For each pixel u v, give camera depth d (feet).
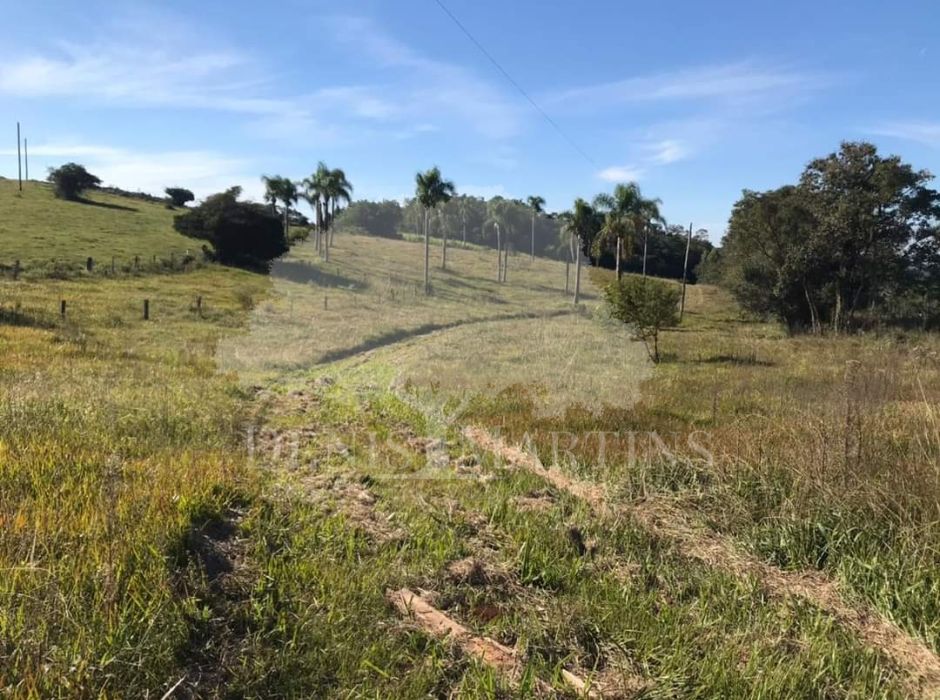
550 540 15.47
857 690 10.71
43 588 10.04
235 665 9.54
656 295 48.37
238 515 14.03
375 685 9.60
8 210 148.56
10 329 43.29
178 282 60.90
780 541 15.75
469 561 13.83
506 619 11.93
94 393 25.17
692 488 19.43
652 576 14.48
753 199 115.24
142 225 150.61
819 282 111.14
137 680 8.75
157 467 16.19
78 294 61.26
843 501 16.44
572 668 10.78
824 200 110.73
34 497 13.78
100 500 13.21
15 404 21.76
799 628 12.65
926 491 16.12
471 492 18.39
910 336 92.12
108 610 9.61
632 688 10.18
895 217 109.50
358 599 11.77
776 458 19.72
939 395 30.27
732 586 14.12
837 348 71.97
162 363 32.35
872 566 14.03
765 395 37.70
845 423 19.79
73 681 8.29
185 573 11.23
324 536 13.91
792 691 10.39
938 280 118.62
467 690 9.64
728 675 10.66
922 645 12.16
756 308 118.73
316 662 9.88
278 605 11.12
